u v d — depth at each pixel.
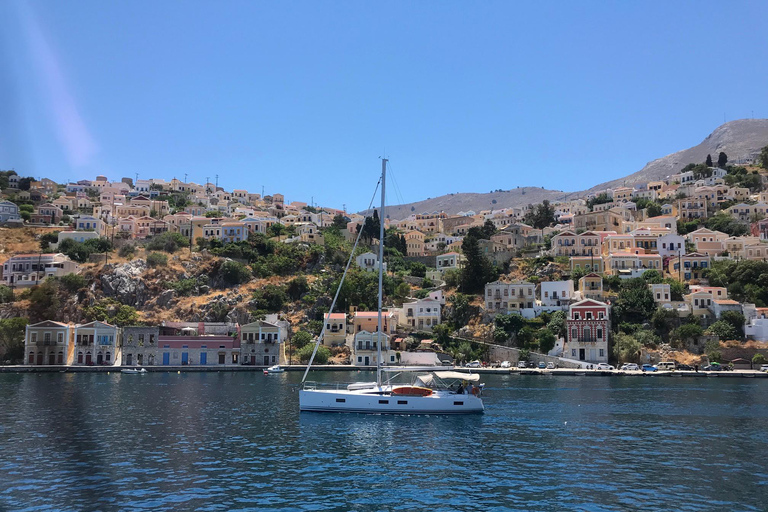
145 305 194.62
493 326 178.00
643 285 184.75
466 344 172.75
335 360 170.88
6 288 191.75
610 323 169.25
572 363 159.50
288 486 53.03
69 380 134.38
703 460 62.19
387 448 67.12
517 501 49.56
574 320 166.88
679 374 148.62
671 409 93.19
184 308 191.62
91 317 184.00
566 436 73.56
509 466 59.91
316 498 50.00
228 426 78.19
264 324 170.88
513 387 122.56
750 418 85.44
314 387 107.31
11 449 64.81
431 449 66.81
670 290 178.88
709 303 169.75
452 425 80.31
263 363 167.88
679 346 162.50
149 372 156.25
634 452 65.56
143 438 70.50
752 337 161.88
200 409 91.19
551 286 186.25
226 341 169.12
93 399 101.38
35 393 109.31
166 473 56.44
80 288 193.88
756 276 186.25
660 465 60.25
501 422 82.50
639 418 85.56
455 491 52.00
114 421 80.69
